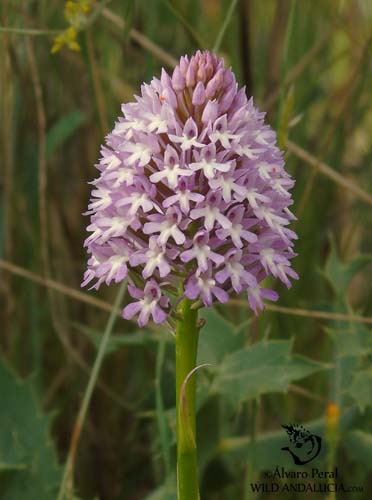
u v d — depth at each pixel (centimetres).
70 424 37
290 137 39
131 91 38
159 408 28
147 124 23
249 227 23
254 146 23
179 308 23
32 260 38
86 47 33
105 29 39
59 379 38
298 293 38
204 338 30
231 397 28
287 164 39
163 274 22
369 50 37
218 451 31
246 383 28
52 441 30
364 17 43
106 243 23
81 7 31
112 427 37
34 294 38
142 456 37
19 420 30
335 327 33
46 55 39
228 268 22
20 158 39
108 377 38
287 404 35
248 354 29
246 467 32
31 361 39
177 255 22
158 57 38
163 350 29
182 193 22
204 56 23
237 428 35
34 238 38
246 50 37
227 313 37
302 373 28
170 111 23
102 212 23
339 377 31
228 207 23
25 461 30
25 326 39
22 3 36
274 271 23
